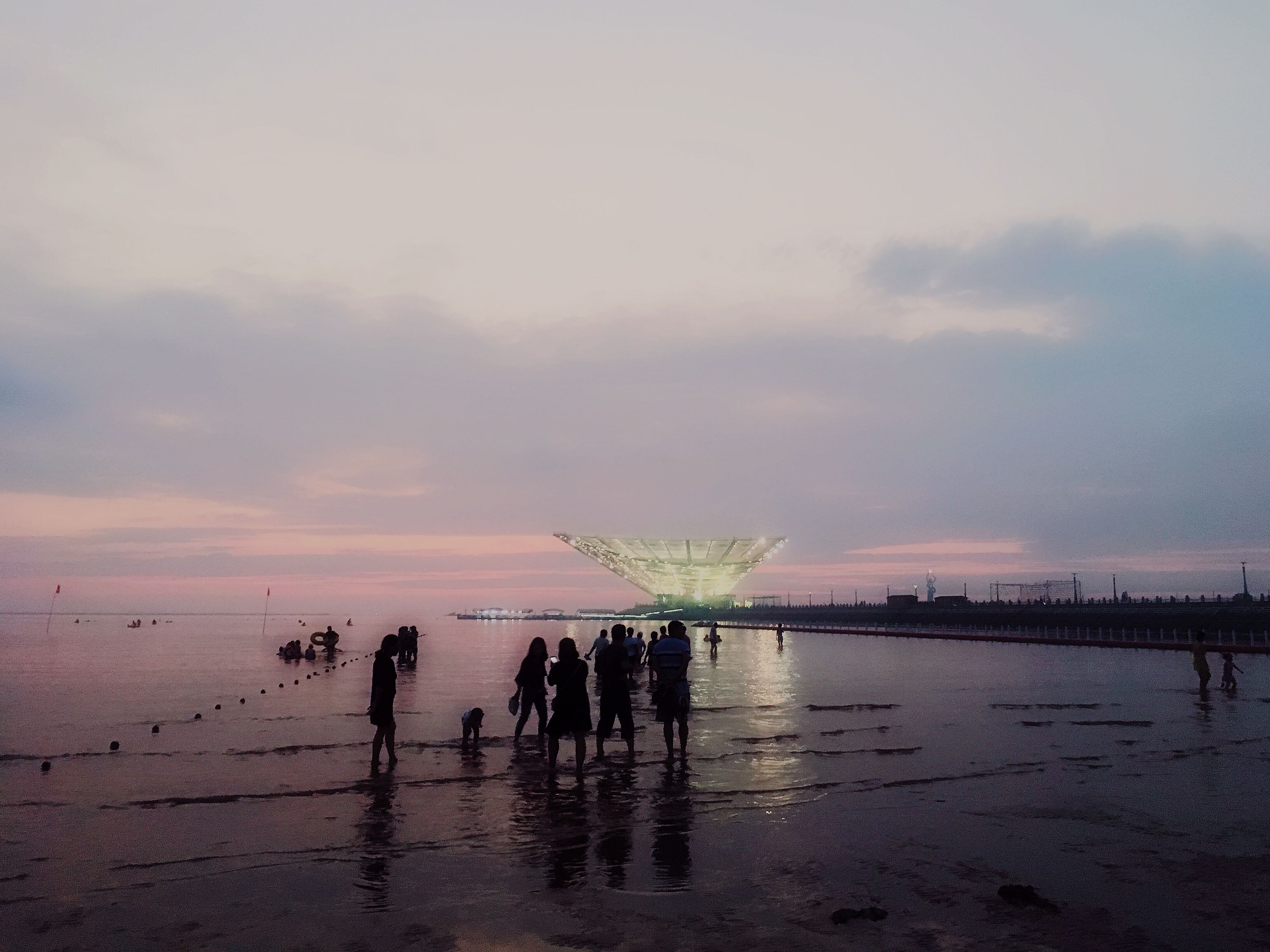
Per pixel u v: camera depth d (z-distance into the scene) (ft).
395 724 34.35
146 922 17.01
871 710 55.06
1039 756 36.76
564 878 19.98
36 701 60.44
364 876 20.07
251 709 55.16
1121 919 17.34
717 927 16.80
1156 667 102.12
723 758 36.63
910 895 18.79
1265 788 30.27
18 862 21.17
